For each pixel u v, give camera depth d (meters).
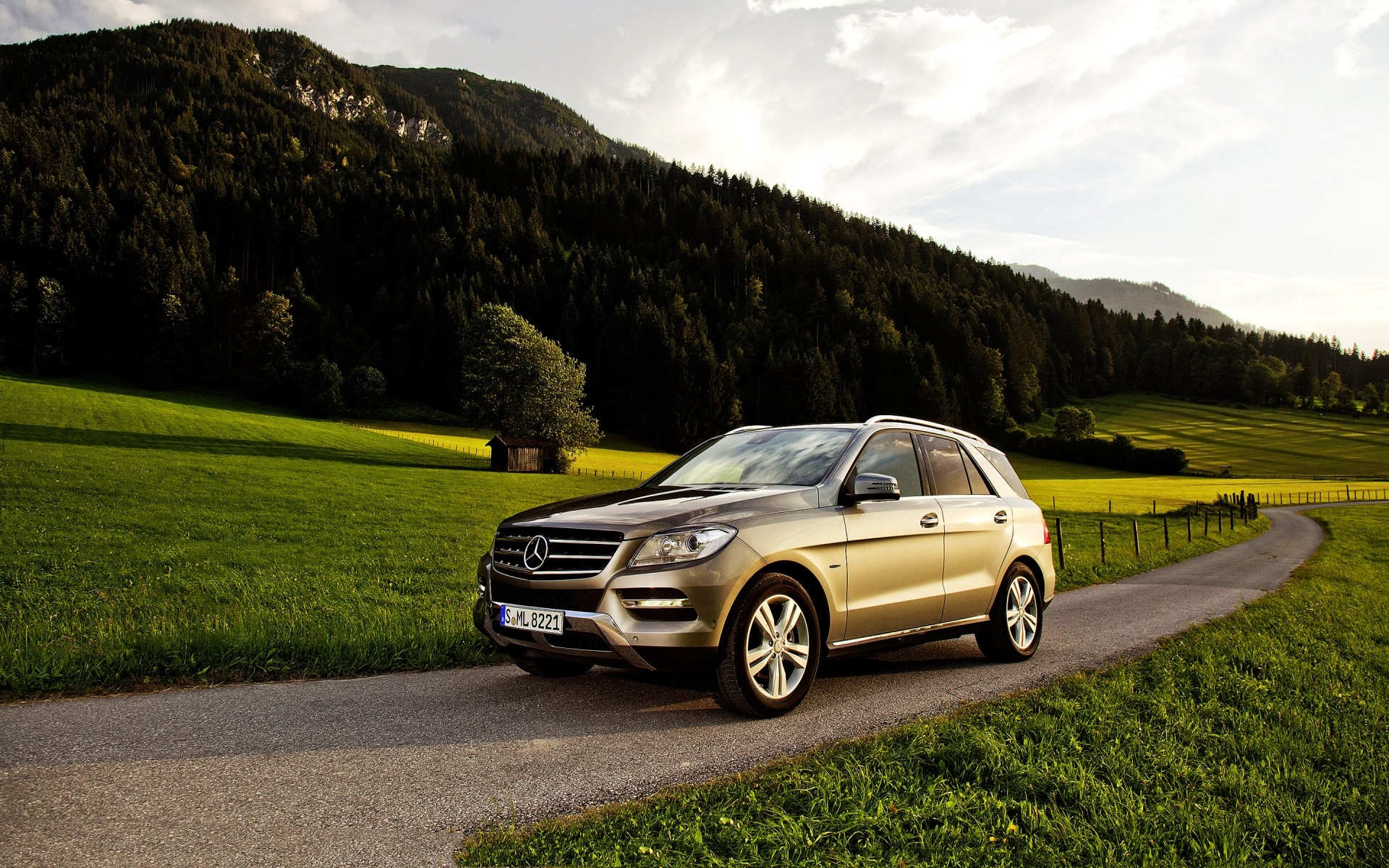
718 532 4.62
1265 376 187.88
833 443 5.89
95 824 3.06
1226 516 45.19
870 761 3.78
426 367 127.56
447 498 40.75
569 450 76.88
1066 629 9.00
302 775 3.66
